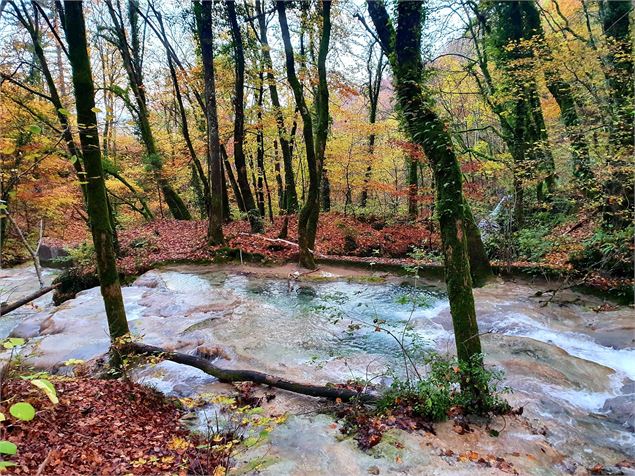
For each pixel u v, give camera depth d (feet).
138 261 42.45
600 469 11.64
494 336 22.13
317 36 45.32
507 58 40.47
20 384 12.76
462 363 13.56
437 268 35.78
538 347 20.48
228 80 52.70
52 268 51.72
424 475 10.71
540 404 15.26
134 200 71.77
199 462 10.78
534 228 38.93
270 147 69.51
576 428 13.93
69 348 22.67
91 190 16.75
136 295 33.68
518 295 28.86
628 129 26.32
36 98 40.50
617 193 27.86
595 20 37.81
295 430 12.95
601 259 28.76
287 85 53.26
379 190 60.75
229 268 41.73
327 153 57.31
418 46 14.49
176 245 49.24
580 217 35.81
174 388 17.21
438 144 14.14
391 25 15.05
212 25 44.65
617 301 26.25
